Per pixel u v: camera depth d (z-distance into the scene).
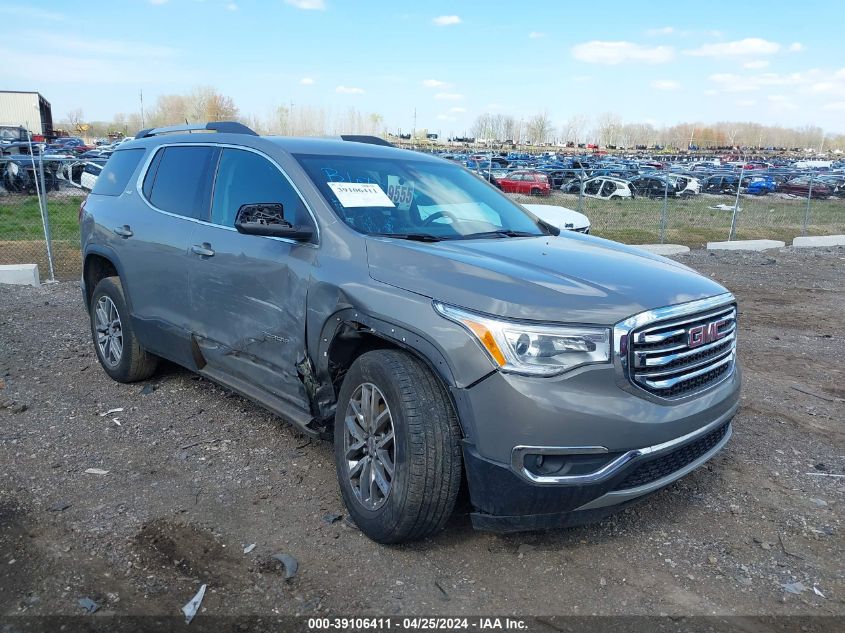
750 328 8.14
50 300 8.59
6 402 5.03
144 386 5.45
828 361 6.74
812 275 12.19
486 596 3.00
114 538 3.34
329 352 3.57
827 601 3.03
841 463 4.41
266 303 3.92
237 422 4.77
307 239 3.74
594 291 3.13
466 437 3.03
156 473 4.03
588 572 3.19
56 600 2.89
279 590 2.99
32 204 18.16
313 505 3.70
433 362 3.07
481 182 4.89
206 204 4.53
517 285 3.09
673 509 3.78
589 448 2.93
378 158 4.45
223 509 3.64
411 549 3.31
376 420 3.28
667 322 3.14
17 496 3.72
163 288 4.76
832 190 27.53
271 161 4.18
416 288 3.21
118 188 5.48
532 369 2.91
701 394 3.33
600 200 22.97
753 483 4.09
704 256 14.39
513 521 3.05
